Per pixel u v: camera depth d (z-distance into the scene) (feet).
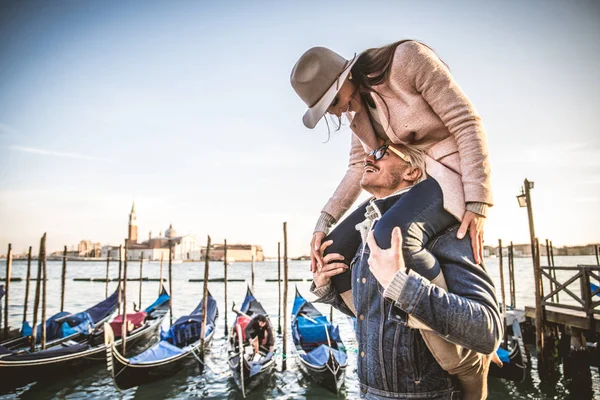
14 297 110.83
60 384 33.14
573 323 32.30
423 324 3.23
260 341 35.60
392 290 3.28
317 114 4.69
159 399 30.40
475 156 3.82
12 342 40.01
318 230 5.46
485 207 3.74
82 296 114.83
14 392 31.40
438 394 3.61
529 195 35.60
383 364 3.75
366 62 4.34
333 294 4.89
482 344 3.15
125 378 30.81
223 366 38.37
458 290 3.53
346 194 5.68
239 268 384.68
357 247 4.75
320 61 4.69
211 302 58.44
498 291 100.37
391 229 3.62
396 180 4.30
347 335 52.44
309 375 32.91
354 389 31.60
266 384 32.19
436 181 3.99
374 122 4.83
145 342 47.11
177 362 34.35
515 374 31.27
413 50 4.09
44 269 40.04
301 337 37.81
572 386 31.68
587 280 31.35
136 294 125.80
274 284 171.83
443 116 4.01
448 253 3.70
